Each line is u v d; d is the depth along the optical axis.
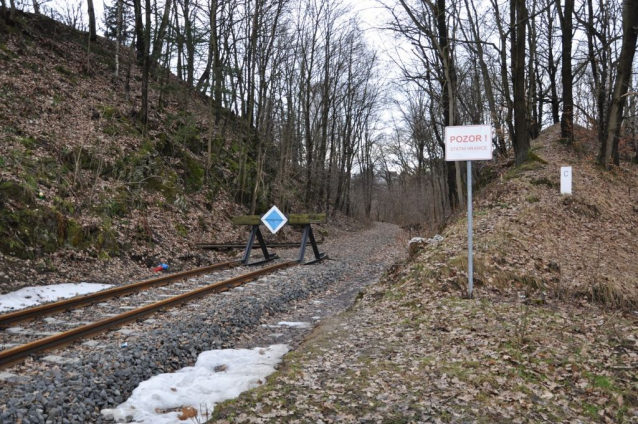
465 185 25.47
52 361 5.86
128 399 4.95
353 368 5.77
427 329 7.32
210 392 5.14
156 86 25.45
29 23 24.84
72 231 13.95
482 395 4.96
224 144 29.27
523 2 18.34
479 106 28.27
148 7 22.73
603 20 24.77
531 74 26.69
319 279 13.16
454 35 22.92
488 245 10.84
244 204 27.50
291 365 5.93
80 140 17.91
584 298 8.93
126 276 13.75
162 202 19.50
